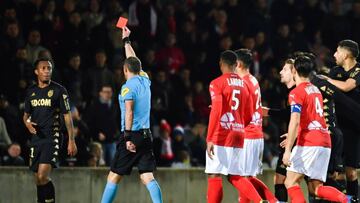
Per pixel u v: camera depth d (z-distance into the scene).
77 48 55.19
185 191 44.75
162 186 44.41
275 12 64.31
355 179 39.16
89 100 52.62
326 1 69.56
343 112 38.44
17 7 55.19
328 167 37.53
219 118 34.88
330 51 63.88
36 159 37.81
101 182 43.62
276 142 55.88
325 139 35.41
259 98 37.25
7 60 51.75
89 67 55.16
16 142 48.62
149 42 58.41
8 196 42.66
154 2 60.59
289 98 35.25
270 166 54.28
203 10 61.53
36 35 53.53
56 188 43.06
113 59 55.72
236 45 60.31
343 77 38.56
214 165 35.38
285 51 61.66
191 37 59.97
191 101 56.69
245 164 36.50
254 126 36.81
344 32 64.56
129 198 43.84
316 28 65.12
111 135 50.47
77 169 43.38
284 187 38.47
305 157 35.25
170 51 58.25
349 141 38.75
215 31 60.47
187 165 52.00
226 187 45.34
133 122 36.41
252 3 62.81
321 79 37.81
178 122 55.41
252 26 61.69
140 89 36.47
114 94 52.91
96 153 47.75
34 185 42.88
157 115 54.75
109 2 57.69
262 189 37.00
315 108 35.28
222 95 35.25
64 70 53.12
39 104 37.75
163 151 52.38
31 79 52.00
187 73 57.53
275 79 59.09
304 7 65.25
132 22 58.25
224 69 35.72
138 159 36.59
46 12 55.75
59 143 37.97
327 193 35.47
